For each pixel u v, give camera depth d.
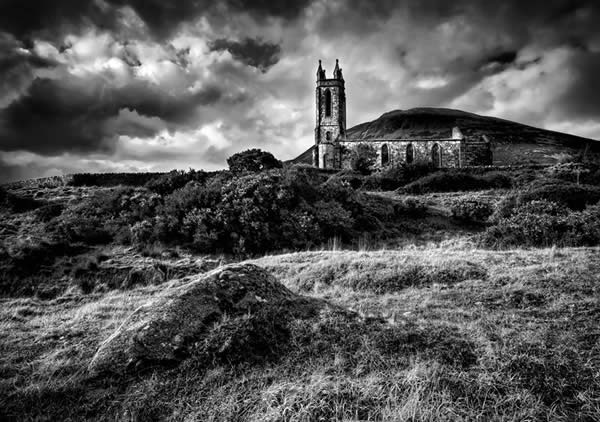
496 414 4.31
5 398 5.00
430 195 32.47
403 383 4.88
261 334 6.12
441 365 5.25
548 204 19.92
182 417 4.53
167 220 17.98
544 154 101.44
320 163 56.22
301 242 18.09
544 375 4.92
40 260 14.30
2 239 17.70
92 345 6.76
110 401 4.93
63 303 11.03
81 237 17.03
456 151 52.31
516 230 16.84
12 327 8.34
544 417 4.25
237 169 29.91
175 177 24.52
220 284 6.93
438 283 9.14
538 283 8.30
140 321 6.19
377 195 30.70
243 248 16.70
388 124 155.88
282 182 22.36
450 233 22.50
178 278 13.12
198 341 5.91
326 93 60.66
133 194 22.62
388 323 6.52
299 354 5.77
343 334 6.14
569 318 6.57
